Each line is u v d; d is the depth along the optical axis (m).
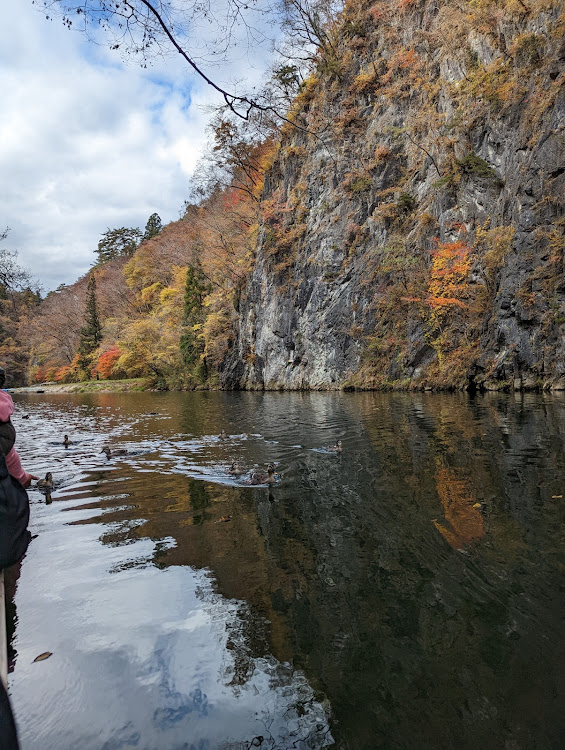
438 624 3.50
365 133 36.31
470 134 27.09
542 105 22.09
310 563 4.62
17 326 79.25
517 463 7.93
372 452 9.68
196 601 3.95
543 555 4.48
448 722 2.59
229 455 10.40
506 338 22.30
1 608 3.31
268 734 2.53
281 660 3.15
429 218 29.03
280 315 38.81
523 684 2.85
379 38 36.97
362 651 3.23
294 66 35.31
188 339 49.28
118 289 79.50
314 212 37.81
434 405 18.31
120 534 5.60
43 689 2.89
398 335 29.88
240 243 47.88
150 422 18.27
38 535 5.61
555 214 20.47
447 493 6.52
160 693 2.86
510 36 25.66
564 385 19.77
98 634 3.48
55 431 16.42
